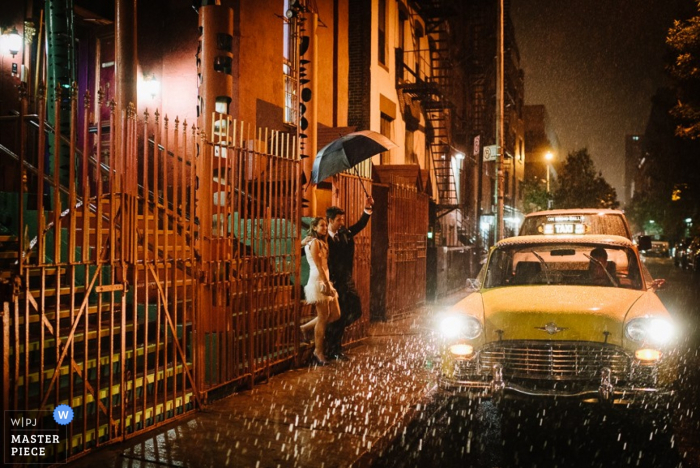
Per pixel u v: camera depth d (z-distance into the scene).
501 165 17.45
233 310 6.68
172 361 6.04
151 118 11.55
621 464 4.95
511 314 5.68
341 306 8.44
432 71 24.95
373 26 17.59
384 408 6.27
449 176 25.58
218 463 4.70
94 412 5.26
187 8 11.65
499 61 17.56
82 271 6.17
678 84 21.11
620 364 5.38
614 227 12.02
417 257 13.71
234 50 11.43
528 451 5.23
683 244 32.97
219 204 6.23
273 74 12.55
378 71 18.14
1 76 9.66
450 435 5.60
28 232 6.26
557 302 5.82
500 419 6.09
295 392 6.82
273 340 7.46
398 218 12.48
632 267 6.91
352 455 4.96
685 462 5.00
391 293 12.15
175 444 5.07
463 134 28.58
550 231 12.30
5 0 9.90
